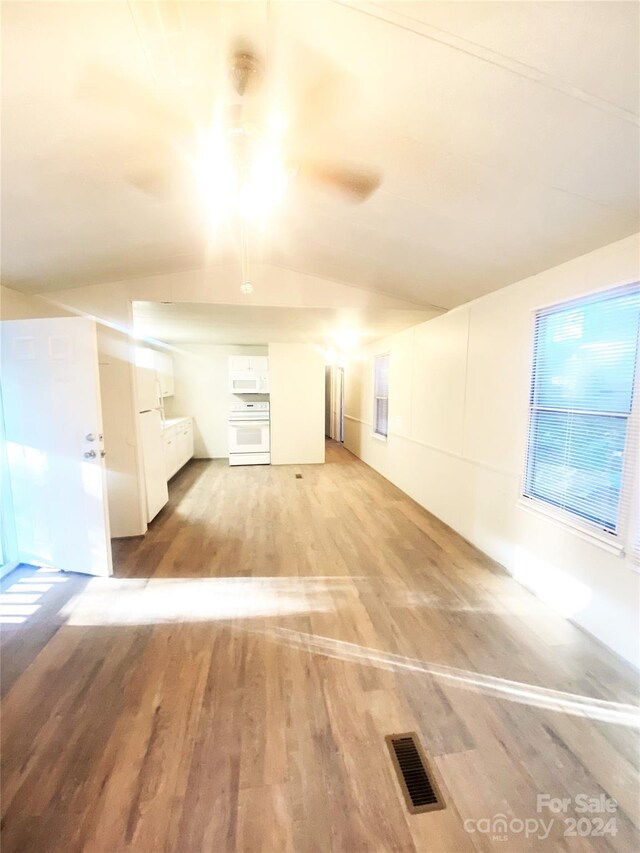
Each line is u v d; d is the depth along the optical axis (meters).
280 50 1.07
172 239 2.60
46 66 1.10
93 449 2.72
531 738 1.56
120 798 1.32
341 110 1.29
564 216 1.83
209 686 1.81
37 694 1.76
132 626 2.26
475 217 1.99
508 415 2.89
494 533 3.10
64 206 1.96
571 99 1.17
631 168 1.43
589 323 2.20
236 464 6.55
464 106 1.25
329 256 2.91
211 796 1.33
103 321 3.34
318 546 3.40
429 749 1.50
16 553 3.02
